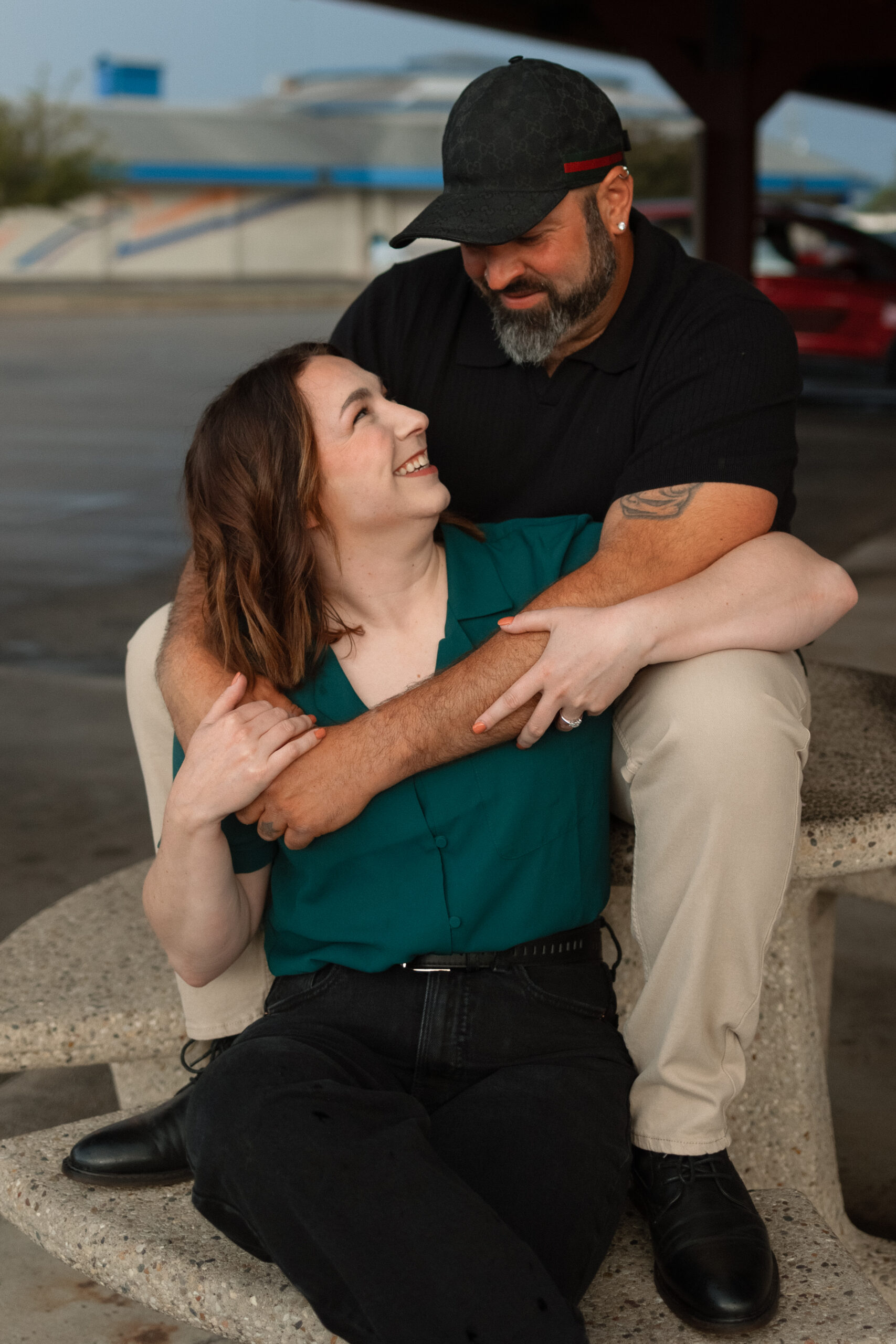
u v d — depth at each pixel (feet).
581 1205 4.84
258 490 5.45
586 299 6.21
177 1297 5.19
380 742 5.33
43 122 112.88
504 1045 5.29
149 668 6.42
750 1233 5.10
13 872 11.10
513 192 5.94
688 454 6.06
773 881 5.35
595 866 5.64
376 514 5.47
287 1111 4.65
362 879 5.43
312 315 85.56
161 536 24.02
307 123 142.41
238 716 5.34
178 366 52.39
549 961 5.46
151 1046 6.64
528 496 6.81
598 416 6.57
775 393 6.15
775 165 138.21
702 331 6.27
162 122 134.21
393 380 7.11
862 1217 7.32
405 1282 4.35
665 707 5.39
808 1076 6.55
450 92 160.15
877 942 10.46
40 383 47.19
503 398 6.84
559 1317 4.32
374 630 5.82
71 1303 6.61
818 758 7.26
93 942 7.50
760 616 5.52
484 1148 4.90
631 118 118.62
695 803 5.29
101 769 13.44
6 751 13.92
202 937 5.57
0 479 29.71
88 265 129.49
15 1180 5.80
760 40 26.96
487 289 6.31
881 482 27.12
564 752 5.55
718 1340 4.83
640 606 5.40
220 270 136.56
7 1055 6.57
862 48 26.25
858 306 36.88
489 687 5.39
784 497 6.31
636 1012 5.58
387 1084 5.16
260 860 5.65
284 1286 5.04
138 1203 5.63
